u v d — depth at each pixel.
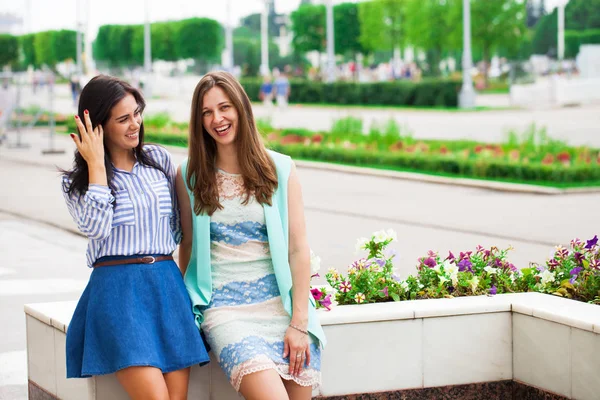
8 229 11.01
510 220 11.29
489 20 40.75
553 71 42.88
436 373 4.11
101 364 3.39
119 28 58.91
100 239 3.46
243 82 41.00
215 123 3.56
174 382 3.45
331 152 19.16
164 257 3.55
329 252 9.15
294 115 31.52
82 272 8.30
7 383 5.00
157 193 3.56
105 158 3.58
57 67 62.41
